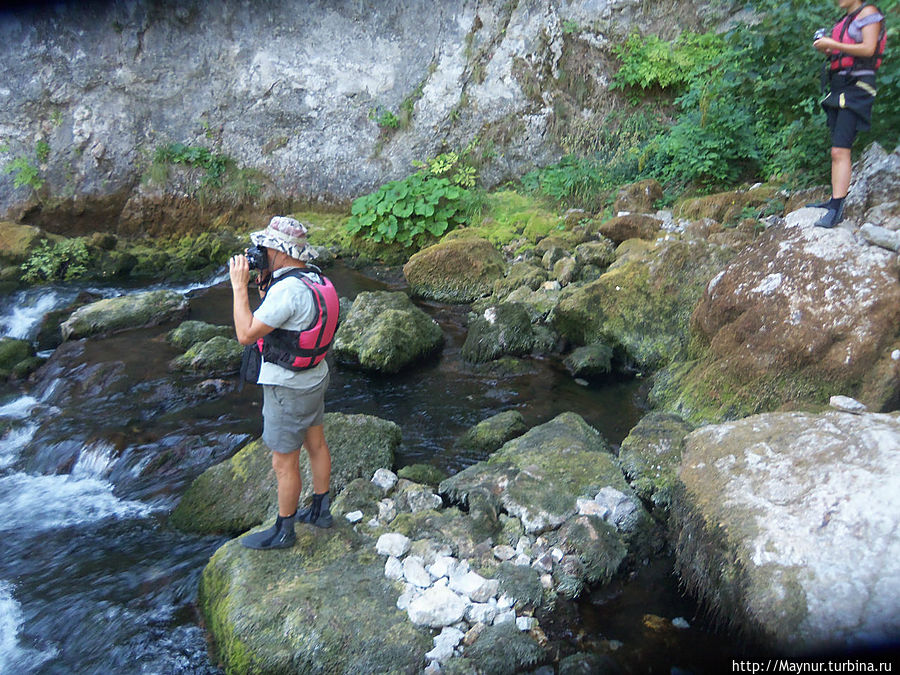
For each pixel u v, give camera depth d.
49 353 7.50
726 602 3.19
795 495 3.24
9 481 5.03
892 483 3.02
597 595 3.61
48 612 3.66
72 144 11.02
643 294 6.54
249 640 3.17
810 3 6.76
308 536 3.74
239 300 3.16
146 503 4.67
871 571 2.82
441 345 7.09
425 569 3.59
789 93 7.27
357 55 11.44
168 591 3.78
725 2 10.51
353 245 10.24
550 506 4.05
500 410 5.70
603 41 10.88
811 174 7.46
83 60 11.00
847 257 4.80
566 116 10.85
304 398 3.30
